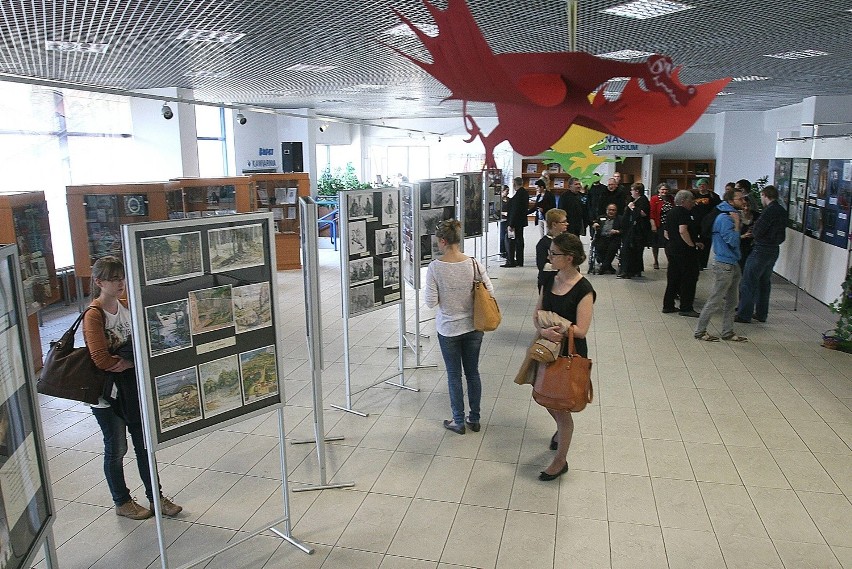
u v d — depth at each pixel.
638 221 10.61
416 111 16.92
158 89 10.48
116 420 3.54
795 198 9.93
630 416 4.98
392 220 5.37
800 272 9.01
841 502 3.73
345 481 4.05
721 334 7.09
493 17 5.30
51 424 5.05
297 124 16.77
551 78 1.17
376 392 5.61
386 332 7.58
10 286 2.09
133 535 3.51
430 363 6.41
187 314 2.96
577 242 3.86
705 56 7.73
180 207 9.11
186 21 5.25
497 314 4.47
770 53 7.53
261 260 3.23
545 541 3.39
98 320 3.27
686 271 8.09
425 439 4.65
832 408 5.11
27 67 7.64
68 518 3.68
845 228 8.02
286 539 3.43
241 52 6.86
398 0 4.52
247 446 4.59
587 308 3.81
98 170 10.77
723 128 17.88
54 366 3.26
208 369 3.07
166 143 10.73
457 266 4.48
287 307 8.96
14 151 9.24
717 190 18.30
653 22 5.67
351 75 8.91
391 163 23.56
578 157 3.77
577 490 3.90
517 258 12.09
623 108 1.16
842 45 6.98
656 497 3.81
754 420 4.89
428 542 3.41
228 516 3.69
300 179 11.80
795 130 14.09
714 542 3.37
